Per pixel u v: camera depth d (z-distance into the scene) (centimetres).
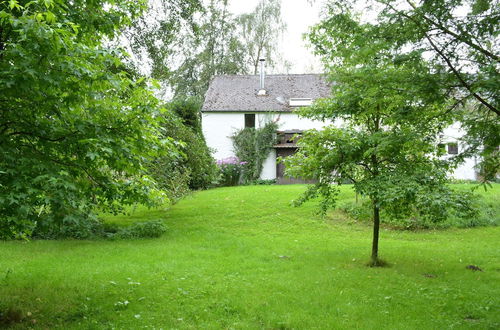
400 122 594
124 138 516
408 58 496
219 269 748
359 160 776
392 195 657
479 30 468
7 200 397
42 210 536
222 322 494
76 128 471
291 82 2998
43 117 491
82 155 488
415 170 743
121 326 476
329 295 590
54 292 600
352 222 1309
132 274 706
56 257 851
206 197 1703
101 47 550
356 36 557
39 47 397
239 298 577
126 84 514
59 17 459
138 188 577
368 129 812
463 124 504
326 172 802
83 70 417
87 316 510
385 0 516
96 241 1056
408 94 516
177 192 1405
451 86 484
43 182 425
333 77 652
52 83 408
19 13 452
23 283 646
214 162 1927
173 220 1330
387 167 788
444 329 461
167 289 619
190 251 913
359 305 546
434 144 680
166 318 504
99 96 494
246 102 2767
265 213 1393
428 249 967
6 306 538
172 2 1426
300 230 1223
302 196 847
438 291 611
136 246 978
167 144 579
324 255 895
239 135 2642
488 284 656
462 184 1800
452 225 1266
